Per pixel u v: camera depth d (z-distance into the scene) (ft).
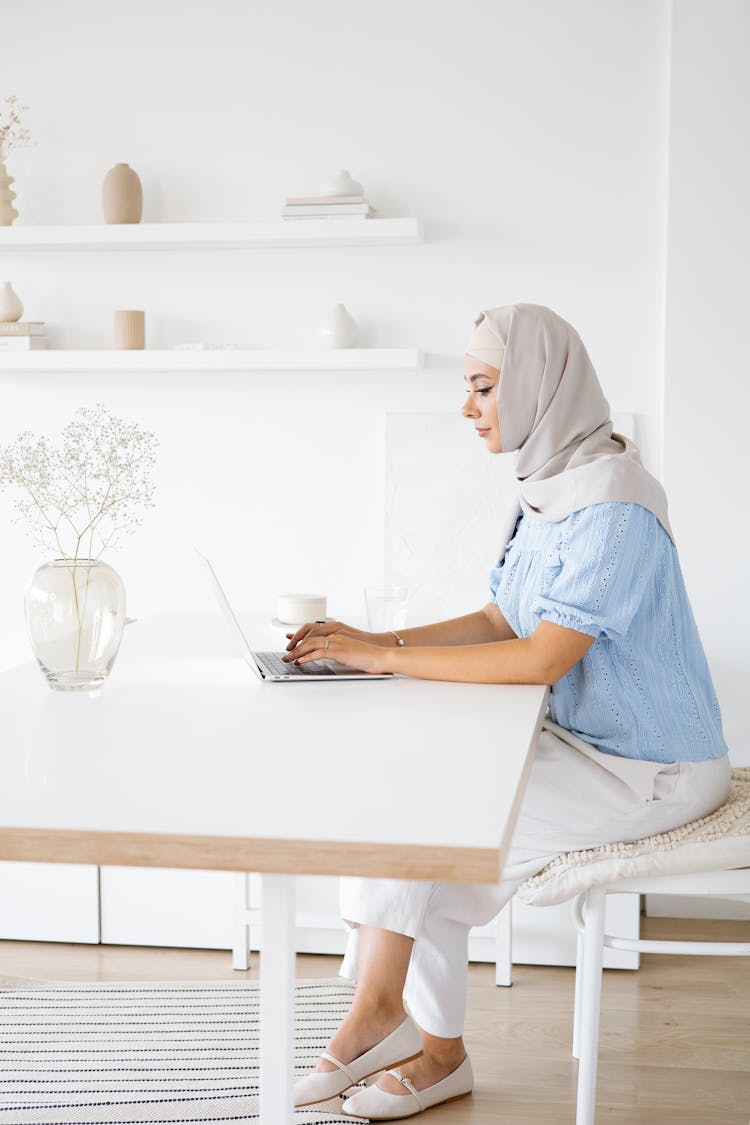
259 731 4.93
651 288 10.66
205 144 11.22
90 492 11.45
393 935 6.11
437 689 5.97
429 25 10.82
